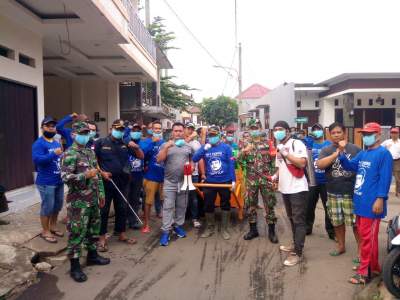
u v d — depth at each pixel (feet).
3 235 19.10
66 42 35.53
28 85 30.12
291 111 67.56
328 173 18.10
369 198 14.79
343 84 67.15
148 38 51.70
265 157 20.75
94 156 16.89
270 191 20.61
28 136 30.32
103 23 29.73
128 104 67.87
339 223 18.16
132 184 23.75
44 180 18.95
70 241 16.07
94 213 17.04
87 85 57.00
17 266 16.43
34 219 22.11
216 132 21.80
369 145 14.97
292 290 14.99
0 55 26.50
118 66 46.73
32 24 29.27
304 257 18.66
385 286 13.93
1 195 20.62
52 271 17.03
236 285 15.53
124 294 14.76
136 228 24.11
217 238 22.03
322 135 22.04
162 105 92.17
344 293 14.66
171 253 19.47
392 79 64.28
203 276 16.48
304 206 18.04
